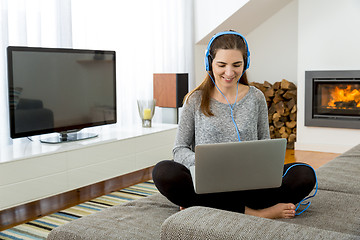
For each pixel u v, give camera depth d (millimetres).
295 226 945
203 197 1492
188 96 1862
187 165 1706
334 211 1565
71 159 2973
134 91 4469
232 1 4973
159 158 3822
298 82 4953
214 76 1787
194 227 957
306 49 4887
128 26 4359
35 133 3066
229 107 1797
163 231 988
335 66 4762
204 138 1782
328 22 4754
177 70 5102
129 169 3486
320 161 4387
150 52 4660
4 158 2627
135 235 1310
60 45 3646
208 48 1744
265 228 930
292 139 5102
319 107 4879
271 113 5203
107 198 3166
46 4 3539
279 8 5434
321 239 872
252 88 1880
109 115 3662
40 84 3078
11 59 2887
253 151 1337
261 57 5656
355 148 2680
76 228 1369
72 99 3312
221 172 1340
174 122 4332
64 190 2938
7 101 3273
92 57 3459
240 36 1710
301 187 1559
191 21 5281
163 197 1794
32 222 2652
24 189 2684
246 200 1553
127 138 3436
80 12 3834
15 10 3303
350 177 2010
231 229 932
